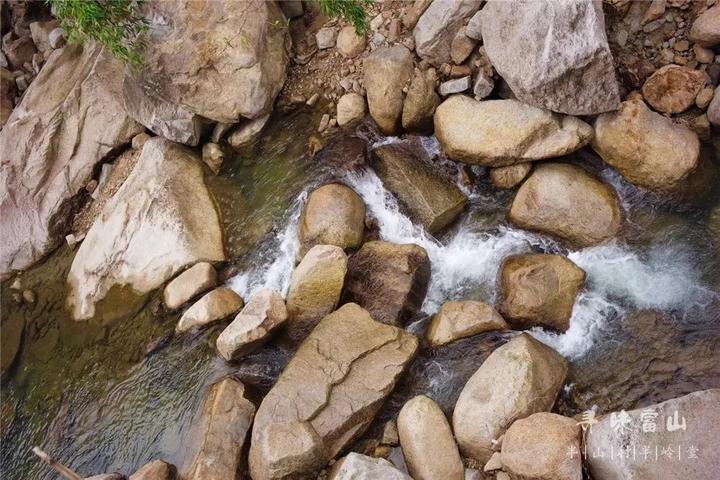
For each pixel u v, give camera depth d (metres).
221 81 6.91
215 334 6.34
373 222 6.49
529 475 4.77
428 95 6.48
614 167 6.06
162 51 6.98
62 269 7.51
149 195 7.03
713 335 5.45
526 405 5.11
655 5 6.14
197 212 6.92
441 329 5.77
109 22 6.62
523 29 5.85
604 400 5.37
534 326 5.71
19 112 7.97
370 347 5.66
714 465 4.48
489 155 6.12
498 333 5.75
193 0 6.91
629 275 5.82
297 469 5.18
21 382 7.02
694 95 6.00
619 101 5.88
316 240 6.29
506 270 5.89
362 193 6.62
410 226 6.39
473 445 5.16
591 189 5.96
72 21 7.68
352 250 6.31
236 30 6.84
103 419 6.39
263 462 5.19
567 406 5.39
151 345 6.54
